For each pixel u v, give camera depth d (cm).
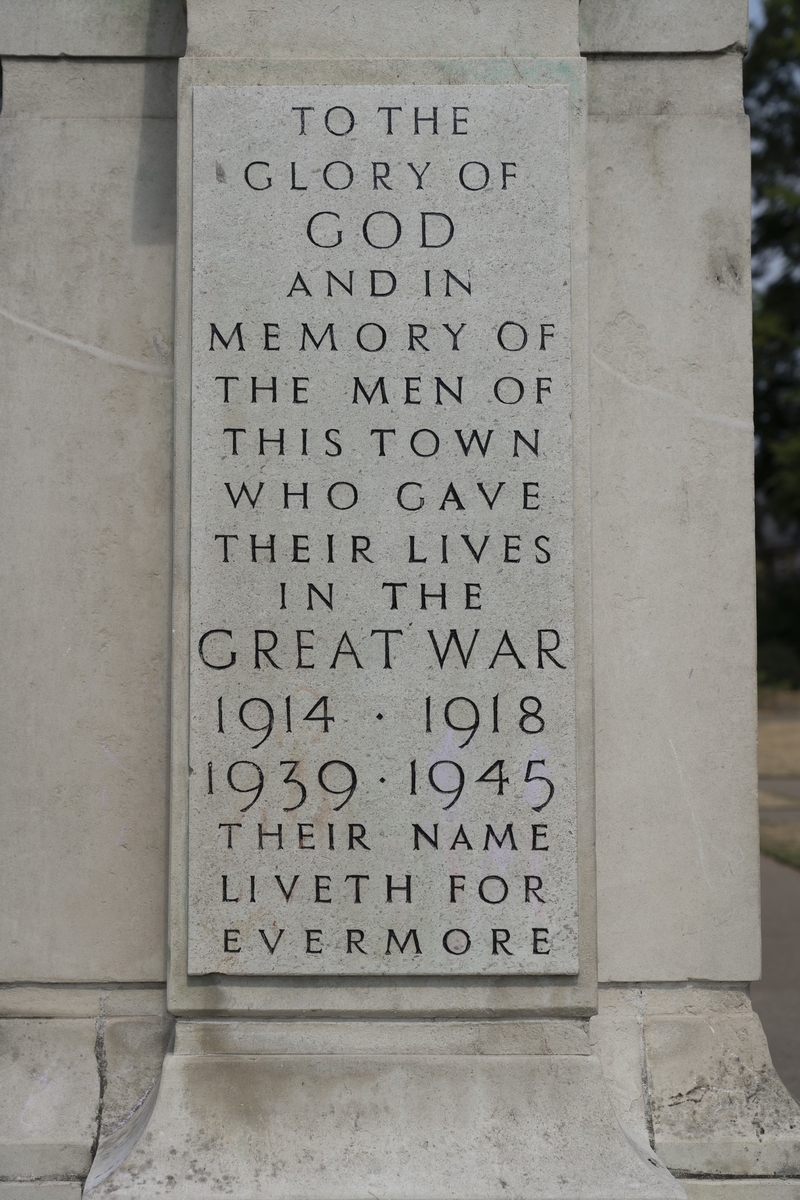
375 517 309
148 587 329
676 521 331
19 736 326
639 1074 317
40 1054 317
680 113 336
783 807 1099
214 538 308
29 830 325
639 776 328
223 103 314
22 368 331
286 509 309
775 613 3041
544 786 304
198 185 312
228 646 306
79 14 336
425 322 312
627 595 330
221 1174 279
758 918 326
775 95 2619
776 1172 306
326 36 319
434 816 304
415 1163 282
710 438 332
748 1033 323
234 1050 299
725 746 329
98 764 327
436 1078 295
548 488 310
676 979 325
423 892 302
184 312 312
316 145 314
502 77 317
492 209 314
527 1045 300
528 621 307
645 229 334
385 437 310
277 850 303
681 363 332
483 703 306
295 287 312
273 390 310
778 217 2516
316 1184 278
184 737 306
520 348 312
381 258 313
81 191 334
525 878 303
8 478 329
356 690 306
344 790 304
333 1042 299
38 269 333
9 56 336
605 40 336
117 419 331
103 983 324
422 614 307
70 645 328
